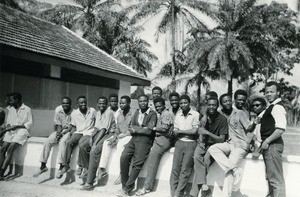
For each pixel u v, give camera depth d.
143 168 6.15
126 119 6.41
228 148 5.39
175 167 5.60
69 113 6.95
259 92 28.39
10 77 10.02
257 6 22.88
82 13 25.30
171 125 5.80
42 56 10.58
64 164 6.42
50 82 11.63
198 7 22.77
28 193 5.84
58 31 15.18
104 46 27.19
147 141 5.84
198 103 25.94
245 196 5.48
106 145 6.21
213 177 5.66
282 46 25.77
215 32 23.48
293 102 31.94
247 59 20.73
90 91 13.98
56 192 5.94
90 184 6.08
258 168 5.41
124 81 16.61
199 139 5.48
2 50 9.23
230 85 23.39
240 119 5.36
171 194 5.61
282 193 4.85
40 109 11.23
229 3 22.83
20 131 6.73
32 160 6.86
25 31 11.76
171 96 6.08
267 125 4.96
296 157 5.26
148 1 23.19
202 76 25.09
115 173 6.31
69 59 11.71
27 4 22.64
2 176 6.63
